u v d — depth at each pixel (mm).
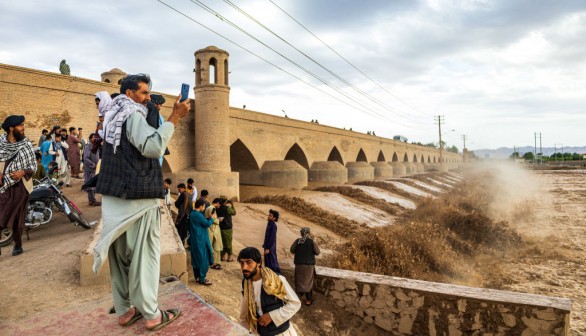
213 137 24109
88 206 11078
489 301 6957
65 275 5574
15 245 6613
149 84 2918
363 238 14547
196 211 7297
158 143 2574
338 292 8461
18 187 6336
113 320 2930
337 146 44844
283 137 34469
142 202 2701
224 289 7422
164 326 2768
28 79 16656
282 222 18469
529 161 146375
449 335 7270
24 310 4312
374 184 36000
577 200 32719
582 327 8602
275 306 3422
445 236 16328
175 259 6008
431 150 98188
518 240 17156
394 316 7824
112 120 2686
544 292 11000
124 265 2814
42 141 13617
